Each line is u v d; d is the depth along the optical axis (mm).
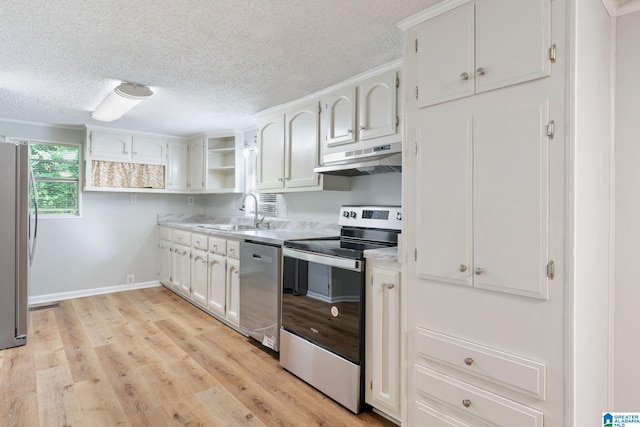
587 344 1359
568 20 1255
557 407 1282
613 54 1638
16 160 2875
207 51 2123
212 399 2133
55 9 1673
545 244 1306
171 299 4281
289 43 2023
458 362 1540
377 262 1926
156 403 2080
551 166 1293
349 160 2432
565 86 1261
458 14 1542
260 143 3518
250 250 2955
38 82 2652
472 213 1498
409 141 1750
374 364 1946
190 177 4852
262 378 2402
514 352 1382
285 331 2529
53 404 2049
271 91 2842
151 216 4926
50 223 4184
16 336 2861
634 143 1604
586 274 1342
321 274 2244
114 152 4305
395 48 2072
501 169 1411
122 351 2795
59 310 3816
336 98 2654
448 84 1576
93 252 4469
